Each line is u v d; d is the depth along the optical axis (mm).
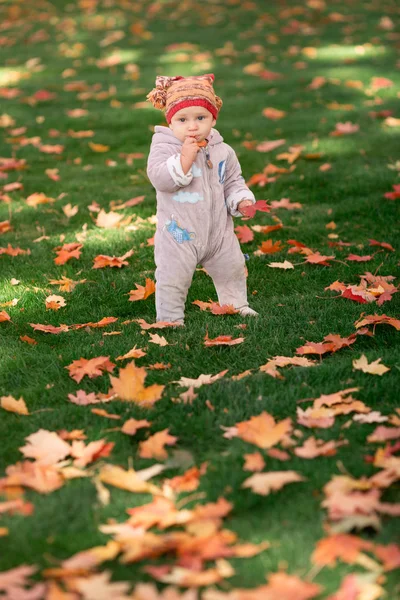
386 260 4461
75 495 2418
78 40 11359
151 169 3490
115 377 3152
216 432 2760
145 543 2131
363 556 2053
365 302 3854
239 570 2061
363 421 2734
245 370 3244
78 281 4316
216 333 3562
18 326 3791
